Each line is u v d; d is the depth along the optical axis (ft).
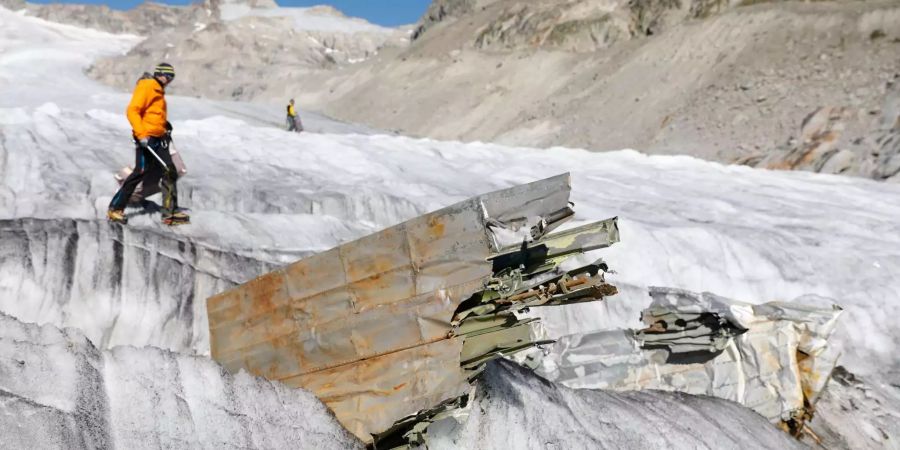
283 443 9.75
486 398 12.05
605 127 97.14
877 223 29.94
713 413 15.71
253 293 11.24
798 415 17.01
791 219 29.35
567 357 16.51
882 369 20.72
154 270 13.38
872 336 21.67
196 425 9.11
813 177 42.27
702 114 84.17
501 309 10.50
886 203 35.78
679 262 21.34
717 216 28.09
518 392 12.67
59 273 12.25
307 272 10.80
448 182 27.43
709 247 22.43
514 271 10.14
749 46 96.37
